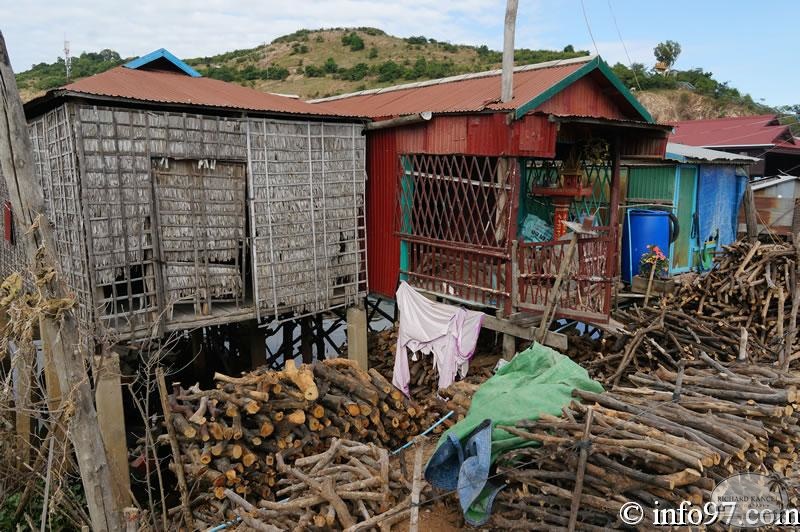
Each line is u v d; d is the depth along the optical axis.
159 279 8.96
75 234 8.48
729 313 9.19
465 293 10.23
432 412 9.22
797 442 6.14
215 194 9.50
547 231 11.14
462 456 6.14
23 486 8.02
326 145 10.81
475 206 9.84
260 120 9.80
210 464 6.99
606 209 12.38
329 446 7.61
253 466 7.12
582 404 6.14
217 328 14.20
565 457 5.38
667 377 7.10
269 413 7.21
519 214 11.38
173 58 11.88
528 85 10.38
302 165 10.48
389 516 5.93
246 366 13.23
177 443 7.05
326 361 8.43
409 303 11.06
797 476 6.32
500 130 9.08
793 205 16.44
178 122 8.93
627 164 13.02
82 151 8.03
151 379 10.96
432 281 10.91
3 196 12.19
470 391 7.96
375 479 6.18
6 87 4.23
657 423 5.57
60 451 7.11
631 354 8.52
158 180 8.87
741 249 9.76
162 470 8.86
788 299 8.90
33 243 4.43
